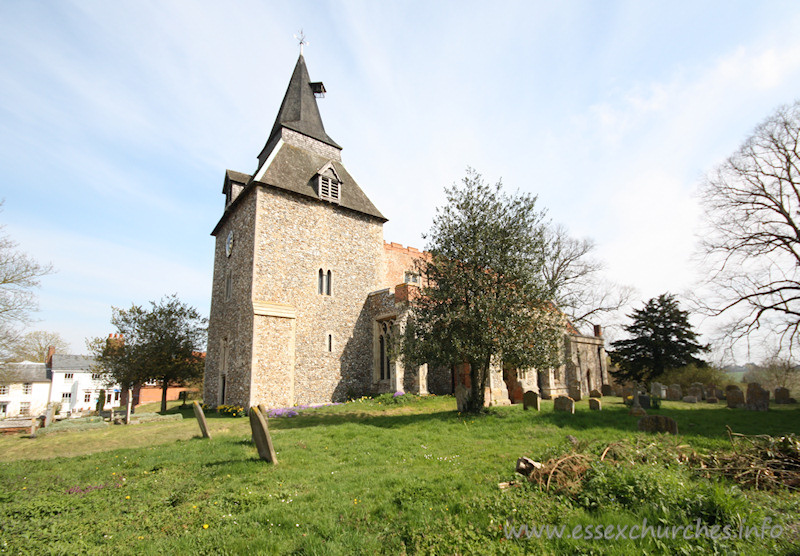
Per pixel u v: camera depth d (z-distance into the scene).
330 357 21.55
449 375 23.12
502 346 13.51
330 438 11.48
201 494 6.98
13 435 15.60
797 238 20.95
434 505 5.86
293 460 9.07
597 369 33.75
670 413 15.52
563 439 10.49
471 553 4.43
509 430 11.95
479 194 15.48
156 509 6.45
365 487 6.94
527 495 5.92
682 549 4.28
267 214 20.69
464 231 15.09
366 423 14.27
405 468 8.16
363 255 24.52
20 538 5.32
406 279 29.25
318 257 22.28
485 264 14.73
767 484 6.59
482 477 7.07
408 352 14.93
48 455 12.01
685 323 34.44
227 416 18.47
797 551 4.33
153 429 15.34
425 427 12.74
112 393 49.84
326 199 22.94
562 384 29.20
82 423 17.38
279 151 23.44
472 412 14.54
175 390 45.44
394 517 5.61
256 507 6.23
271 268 20.30
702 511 5.03
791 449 7.51
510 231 14.89
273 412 17.09
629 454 7.29
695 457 7.67
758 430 11.91
